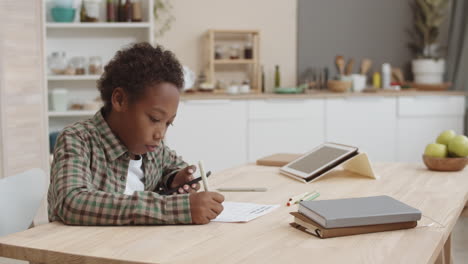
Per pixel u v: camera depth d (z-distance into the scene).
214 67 4.72
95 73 3.89
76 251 0.96
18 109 3.34
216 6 4.68
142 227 1.12
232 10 4.71
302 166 1.80
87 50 4.06
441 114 4.58
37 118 3.47
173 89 1.21
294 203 1.36
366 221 1.06
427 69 4.80
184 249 0.97
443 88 4.70
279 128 4.34
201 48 4.68
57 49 4.01
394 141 4.54
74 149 1.23
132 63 1.20
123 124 1.28
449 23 4.94
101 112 1.35
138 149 1.33
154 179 1.55
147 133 1.22
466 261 2.74
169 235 1.06
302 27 4.85
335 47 4.92
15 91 3.32
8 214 1.39
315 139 4.41
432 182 1.66
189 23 4.65
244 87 4.44
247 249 0.97
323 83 4.89
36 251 0.97
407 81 5.03
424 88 4.75
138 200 1.13
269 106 4.30
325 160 1.77
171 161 1.67
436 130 4.59
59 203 1.15
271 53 4.82
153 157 1.53
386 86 4.86
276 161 2.00
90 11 3.86
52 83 4.00
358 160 1.72
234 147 4.26
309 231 1.08
